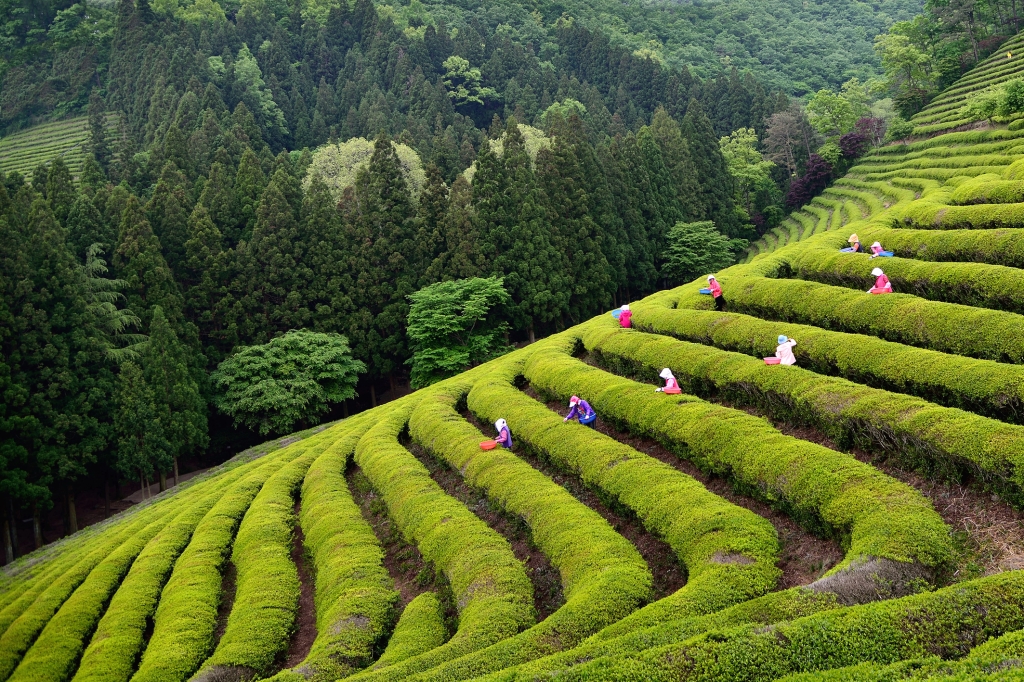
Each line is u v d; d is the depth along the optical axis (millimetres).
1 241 45406
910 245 35781
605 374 30562
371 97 115125
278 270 60750
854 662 11258
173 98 101250
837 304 29625
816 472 18203
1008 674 9172
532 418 28594
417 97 118250
